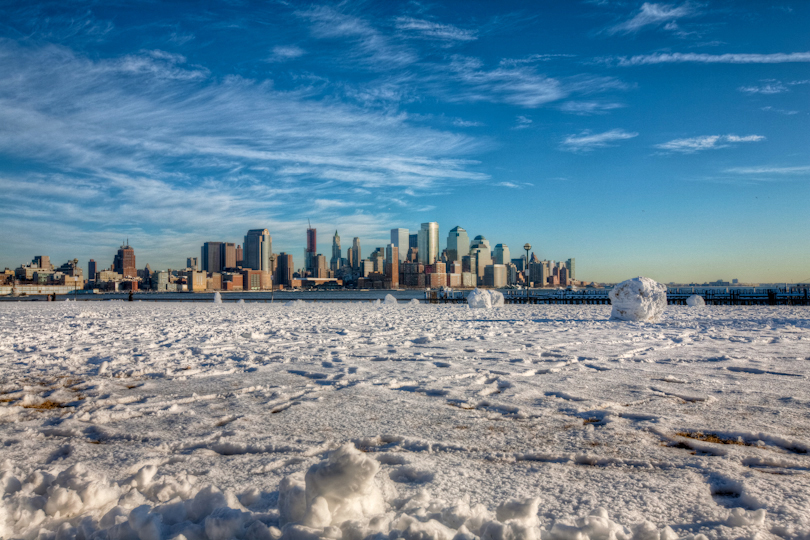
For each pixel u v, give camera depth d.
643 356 9.54
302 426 4.89
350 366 8.52
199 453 4.15
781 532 2.65
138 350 10.77
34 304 44.31
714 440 4.41
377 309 31.47
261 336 13.52
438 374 7.68
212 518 2.42
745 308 29.45
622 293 19.28
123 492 3.08
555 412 5.40
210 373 7.96
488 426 4.87
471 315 23.94
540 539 2.28
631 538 2.42
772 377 7.32
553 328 15.96
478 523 2.48
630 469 3.71
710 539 2.56
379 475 3.25
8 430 4.91
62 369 8.48
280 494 2.70
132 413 5.43
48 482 3.09
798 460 3.82
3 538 2.49
